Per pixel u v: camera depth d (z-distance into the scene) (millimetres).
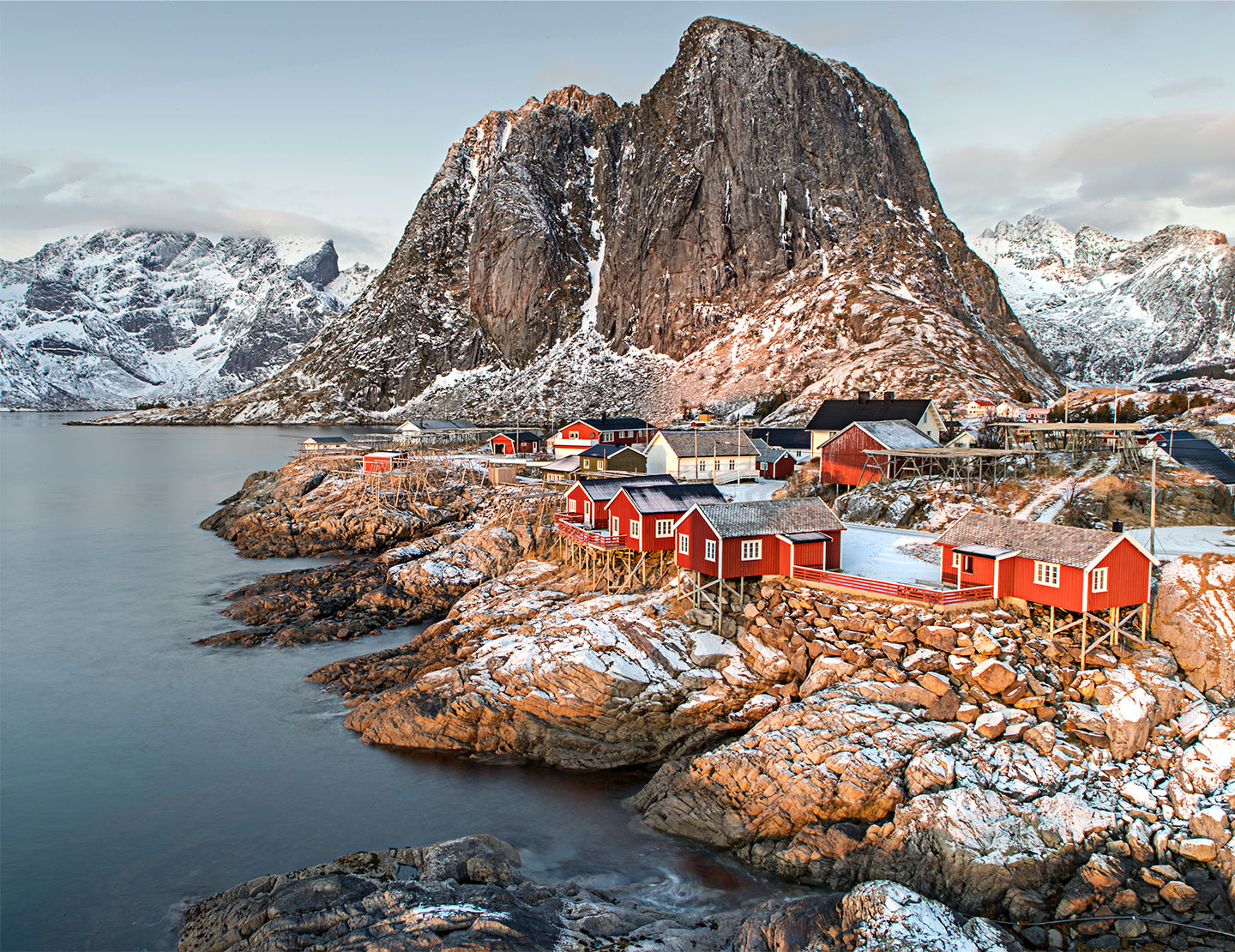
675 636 44625
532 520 72562
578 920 26828
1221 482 62062
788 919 25875
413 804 36031
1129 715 33250
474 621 53062
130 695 47875
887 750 33156
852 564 49312
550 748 40094
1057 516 53875
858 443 68688
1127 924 25797
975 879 28234
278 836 33719
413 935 24531
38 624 60781
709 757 34906
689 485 57875
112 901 29766
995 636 38250
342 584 69000
